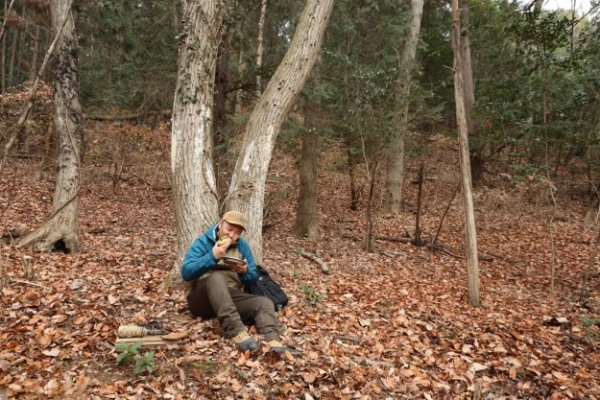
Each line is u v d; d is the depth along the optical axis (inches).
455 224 463.8
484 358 168.9
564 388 148.8
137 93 394.0
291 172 494.0
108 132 497.4
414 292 251.0
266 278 174.6
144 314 165.8
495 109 441.4
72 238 267.0
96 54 493.0
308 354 145.9
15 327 147.7
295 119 363.3
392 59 422.3
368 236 364.2
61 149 266.4
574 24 293.6
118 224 370.3
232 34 325.4
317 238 385.7
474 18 503.8
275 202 474.3
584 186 598.2
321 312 192.7
